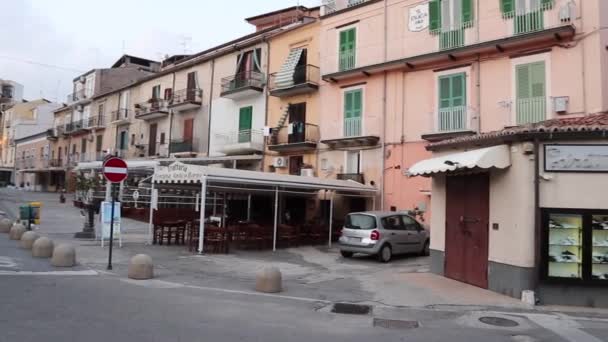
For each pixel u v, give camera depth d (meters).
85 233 18.02
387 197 20.72
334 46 23.41
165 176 16.80
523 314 8.52
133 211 26.95
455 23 18.97
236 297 9.12
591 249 9.29
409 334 6.97
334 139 22.42
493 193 10.44
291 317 7.66
